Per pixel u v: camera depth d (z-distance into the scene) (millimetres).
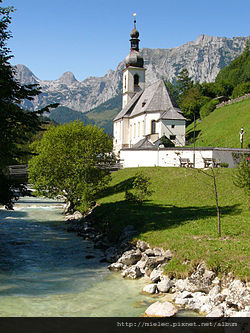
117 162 60625
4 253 20875
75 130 40188
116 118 96000
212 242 17484
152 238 20266
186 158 50531
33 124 20578
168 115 73438
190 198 33594
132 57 97188
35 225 32438
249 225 20688
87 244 24250
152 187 40906
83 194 34812
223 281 13789
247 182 25609
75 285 15148
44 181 36844
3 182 22562
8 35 21375
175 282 14773
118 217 27922
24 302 13047
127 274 16469
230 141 68125
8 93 20125
